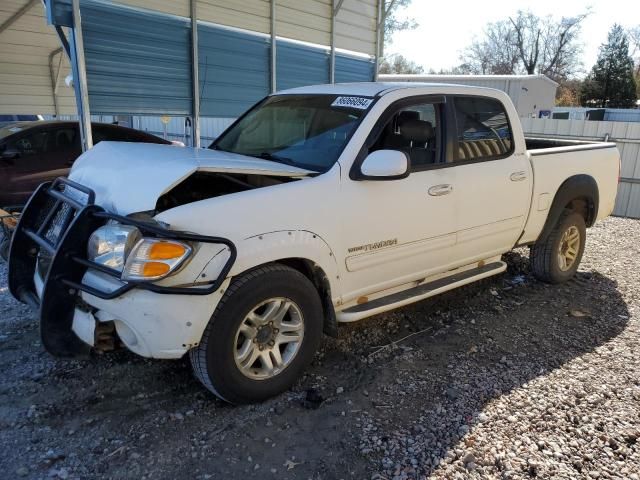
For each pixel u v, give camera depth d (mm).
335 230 3377
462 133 4262
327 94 4215
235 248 2891
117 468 2613
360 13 10250
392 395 3336
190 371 3564
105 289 2826
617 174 5945
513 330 4371
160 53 6988
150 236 2768
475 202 4281
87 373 3492
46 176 8016
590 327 4477
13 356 3688
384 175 3367
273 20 8453
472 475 2633
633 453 2828
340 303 3574
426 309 4766
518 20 55562
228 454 2738
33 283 3615
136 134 9109
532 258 5453
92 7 6121
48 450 2719
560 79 56250
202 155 3533
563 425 3051
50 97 11070
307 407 3178
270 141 4215
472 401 3283
